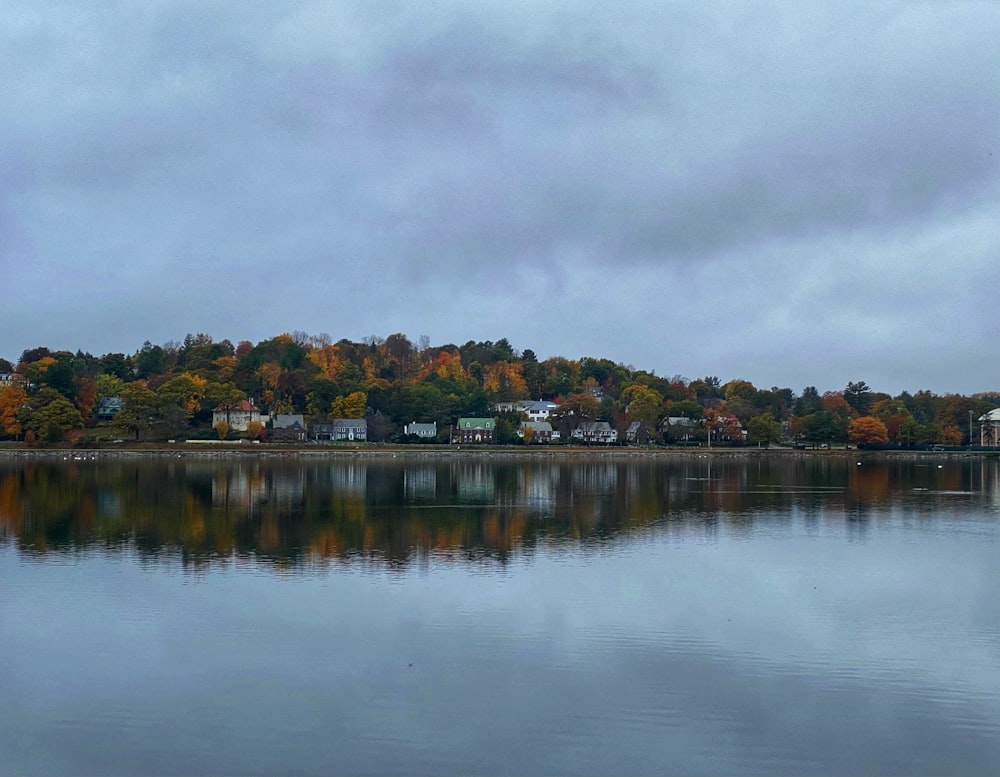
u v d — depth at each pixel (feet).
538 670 108.17
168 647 115.85
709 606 138.00
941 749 88.33
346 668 108.37
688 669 109.09
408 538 202.18
